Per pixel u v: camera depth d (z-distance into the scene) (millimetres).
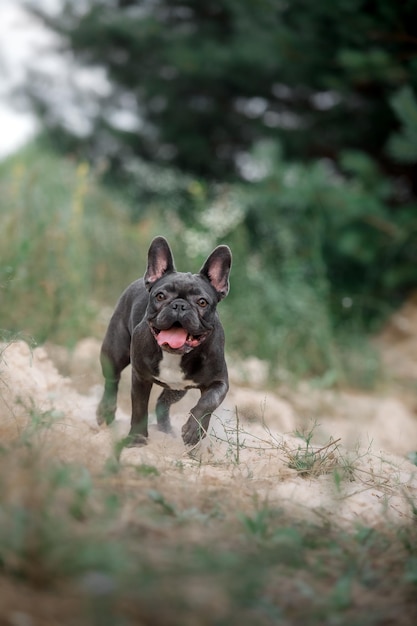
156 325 6234
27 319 9867
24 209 11984
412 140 13562
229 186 18375
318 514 5039
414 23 14898
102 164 13586
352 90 17547
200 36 20531
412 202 19391
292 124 20500
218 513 4824
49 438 5367
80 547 3635
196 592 3570
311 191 15375
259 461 6281
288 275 14492
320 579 4152
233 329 12852
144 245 14141
